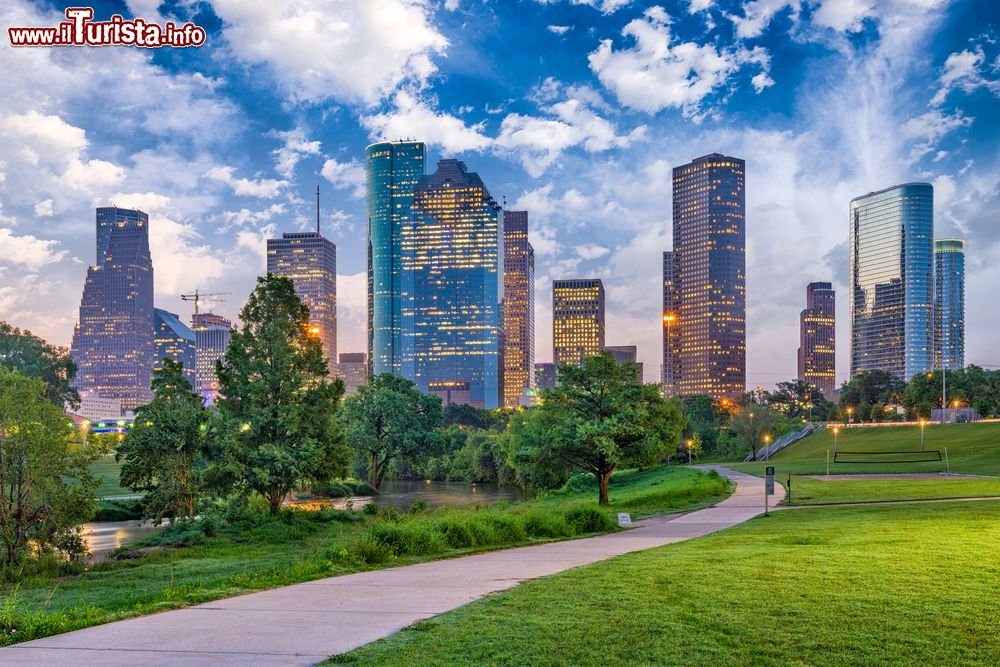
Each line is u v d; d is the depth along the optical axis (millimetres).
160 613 11180
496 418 190000
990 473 58969
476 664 7566
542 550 20438
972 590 10555
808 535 19500
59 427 28469
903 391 179375
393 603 11289
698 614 9406
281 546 30266
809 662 7469
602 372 50281
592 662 7559
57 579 21719
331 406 44750
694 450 124562
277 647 8539
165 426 39750
